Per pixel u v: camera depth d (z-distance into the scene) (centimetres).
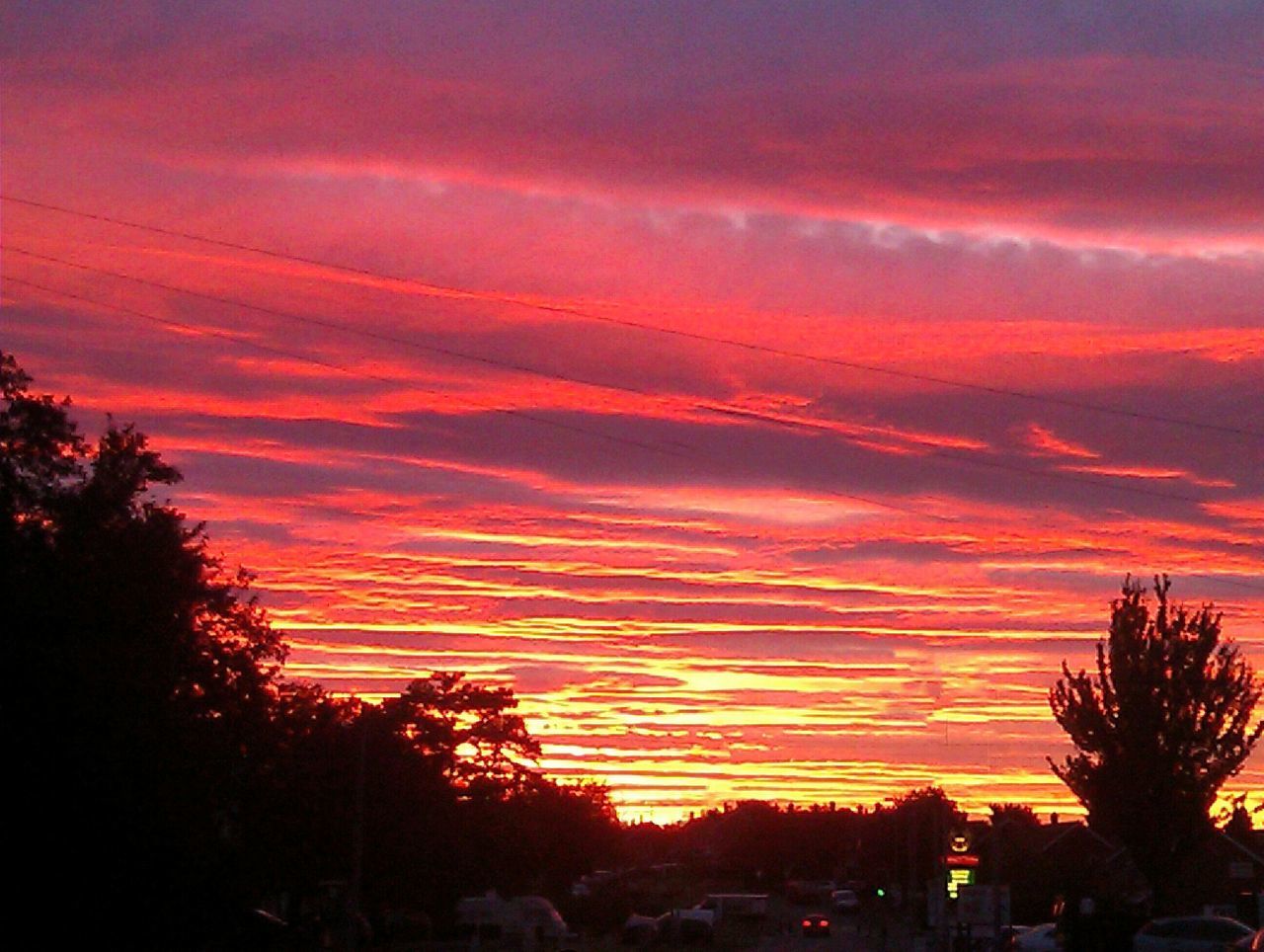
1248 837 7531
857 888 12669
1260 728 5056
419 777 6062
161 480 3859
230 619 4397
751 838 17250
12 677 3216
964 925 4338
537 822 8644
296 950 4994
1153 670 5000
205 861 3588
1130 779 4981
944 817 5591
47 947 3525
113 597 3434
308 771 4988
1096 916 4750
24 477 3556
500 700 6981
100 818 3272
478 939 5688
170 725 3462
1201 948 4188
